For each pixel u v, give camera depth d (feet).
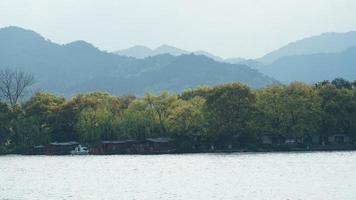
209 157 611.88
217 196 315.99
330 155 611.47
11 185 393.50
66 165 564.30
